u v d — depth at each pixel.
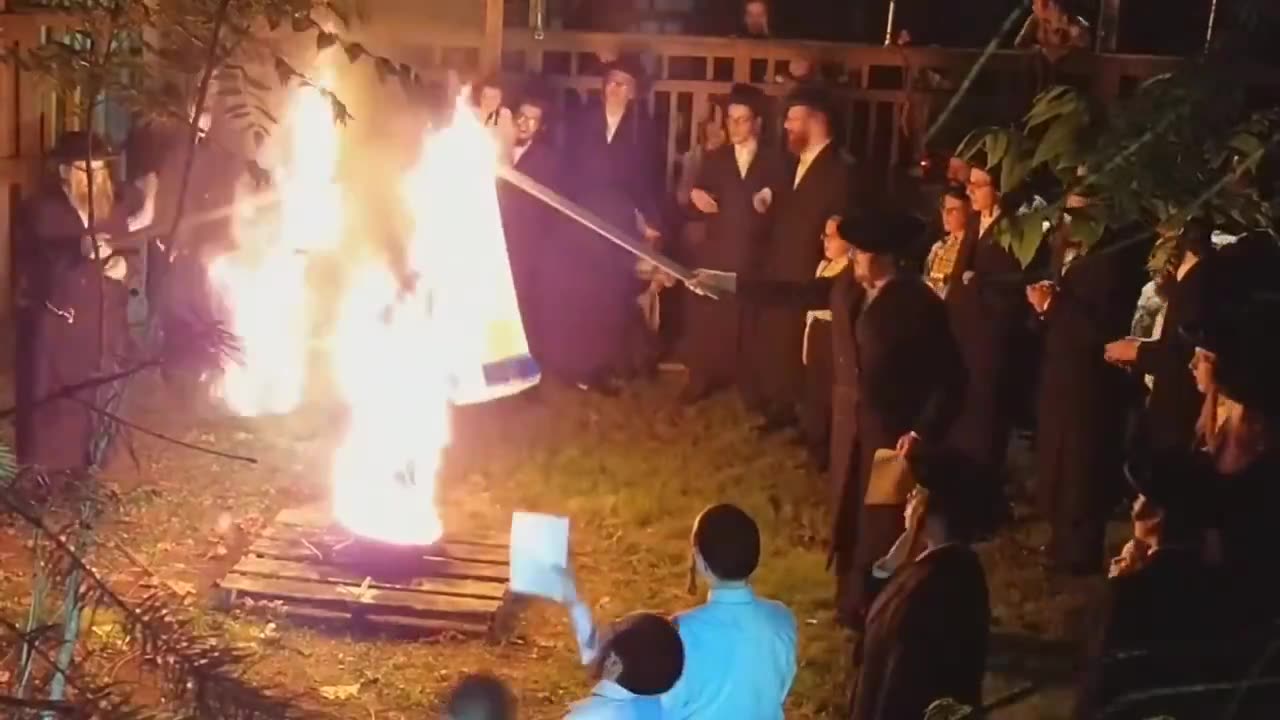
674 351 11.30
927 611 4.65
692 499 8.59
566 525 5.02
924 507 4.84
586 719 3.93
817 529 8.24
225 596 6.53
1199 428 4.72
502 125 10.47
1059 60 10.60
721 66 12.30
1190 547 3.96
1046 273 8.32
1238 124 3.68
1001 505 4.92
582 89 11.35
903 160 11.36
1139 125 3.61
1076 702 3.92
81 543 3.12
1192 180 3.62
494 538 7.39
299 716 2.47
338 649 6.32
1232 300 5.95
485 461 9.01
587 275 10.79
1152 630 3.85
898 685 4.64
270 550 6.95
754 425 10.01
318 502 7.96
